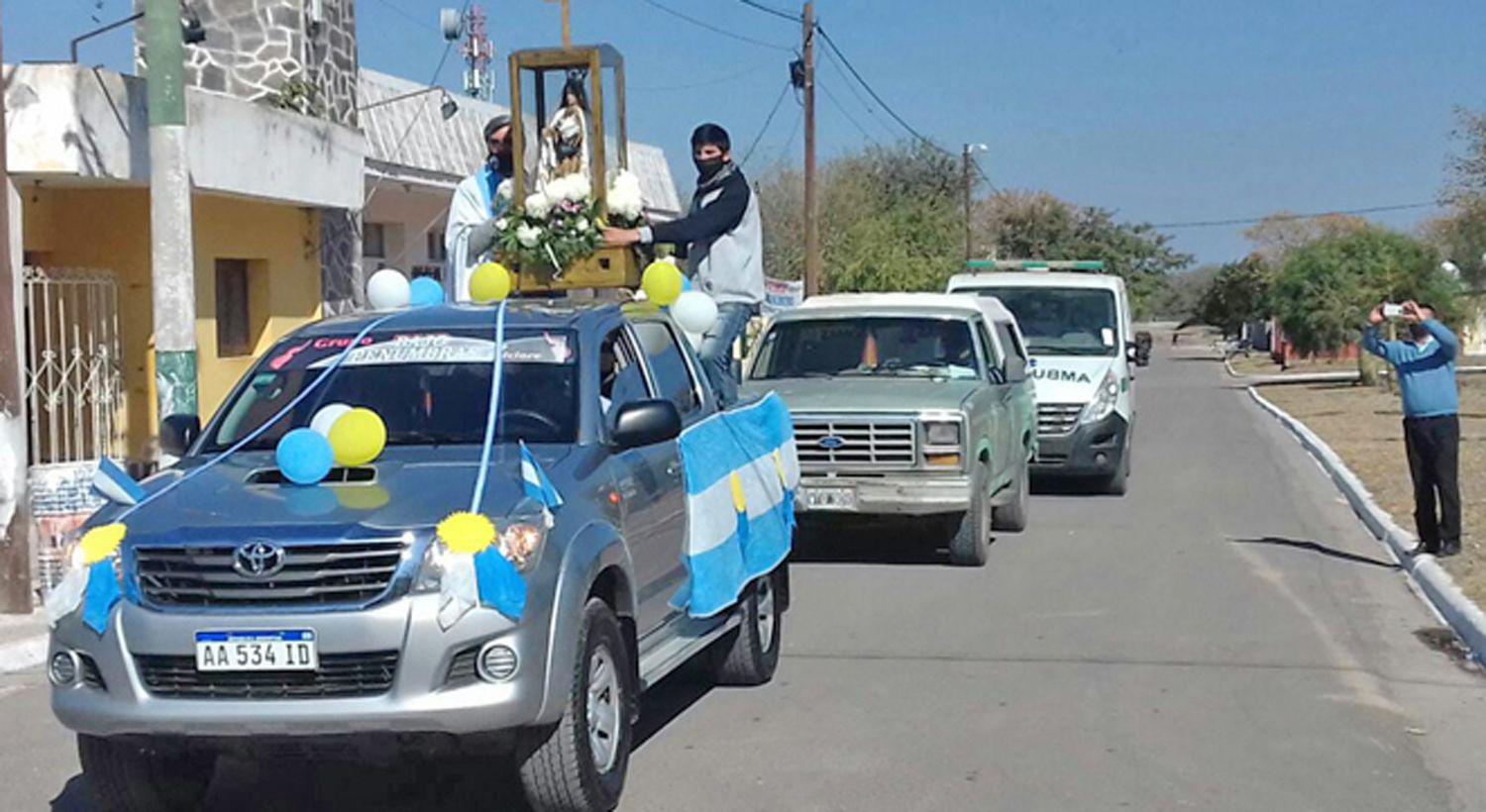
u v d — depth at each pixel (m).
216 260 14.17
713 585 7.67
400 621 5.61
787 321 14.28
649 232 9.66
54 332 11.88
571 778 6.08
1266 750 7.57
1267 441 26.31
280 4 15.95
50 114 10.83
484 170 10.47
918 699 8.56
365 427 6.29
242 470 6.55
